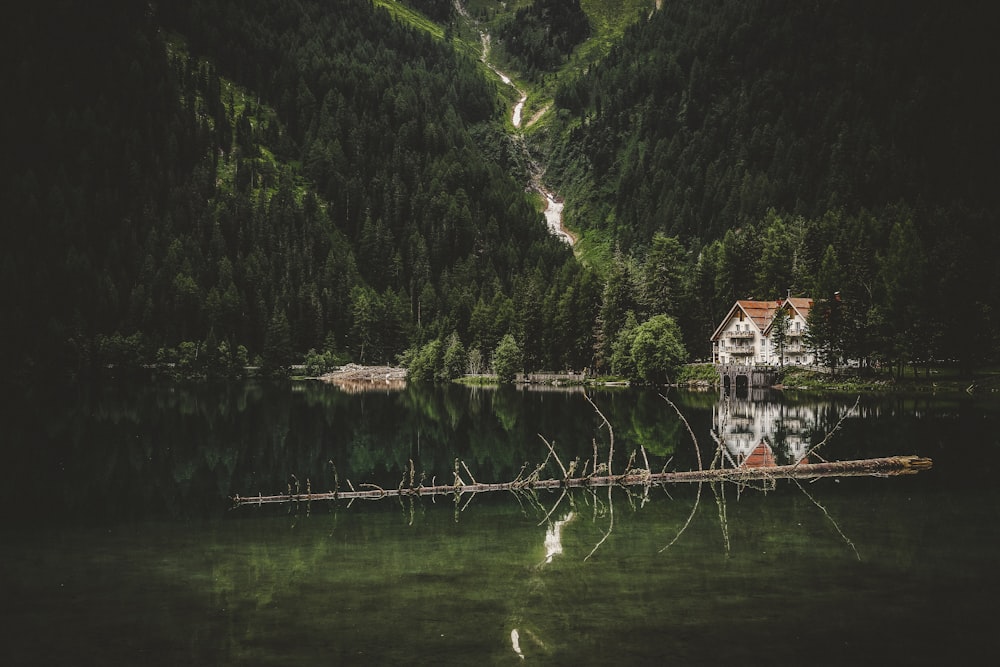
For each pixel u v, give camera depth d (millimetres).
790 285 140375
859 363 110688
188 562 23781
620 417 72875
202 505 33625
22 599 20094
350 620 18391
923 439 52688
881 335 105812
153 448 53500
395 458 48875
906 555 23844
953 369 110750
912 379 105938
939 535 26438
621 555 24188
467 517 30531
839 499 32969
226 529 28609
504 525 28938
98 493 36594
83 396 110562
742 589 20516
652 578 21656
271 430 65375
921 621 18156
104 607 19469
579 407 86750
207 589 20906
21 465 45438
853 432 56969
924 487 35531
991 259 120188
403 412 83250
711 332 142250
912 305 102125
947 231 160875
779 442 52469
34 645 16953
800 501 32656
